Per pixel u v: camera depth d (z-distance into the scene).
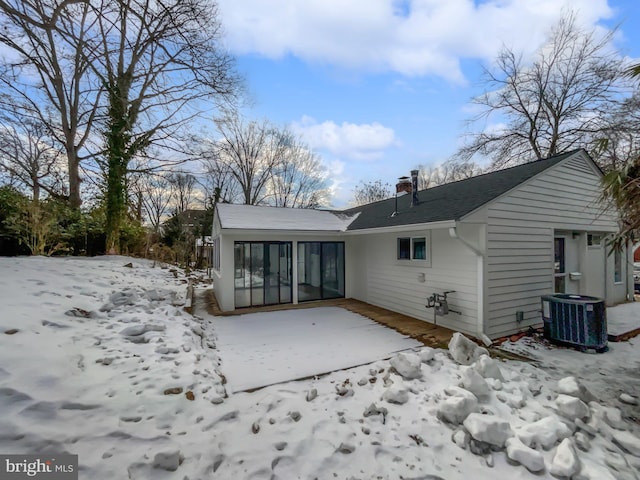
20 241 10.03
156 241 19.44
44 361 2.81
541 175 6.17
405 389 3.29
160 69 12.64
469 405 2.91
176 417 2.65
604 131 11.02
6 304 3.79
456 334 4.48
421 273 6.75
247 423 2.79
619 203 3.58
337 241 9.26
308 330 5.99
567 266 6.93
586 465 2.41
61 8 7.11
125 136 12.05
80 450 2.11
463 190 7.02
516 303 5.79
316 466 2.35
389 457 2.49
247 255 8.06
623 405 3.33
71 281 5.97
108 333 4.02
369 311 7.65
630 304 7.94
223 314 7.35
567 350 4.98
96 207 14.10
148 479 2.04
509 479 2.31
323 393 3.38
